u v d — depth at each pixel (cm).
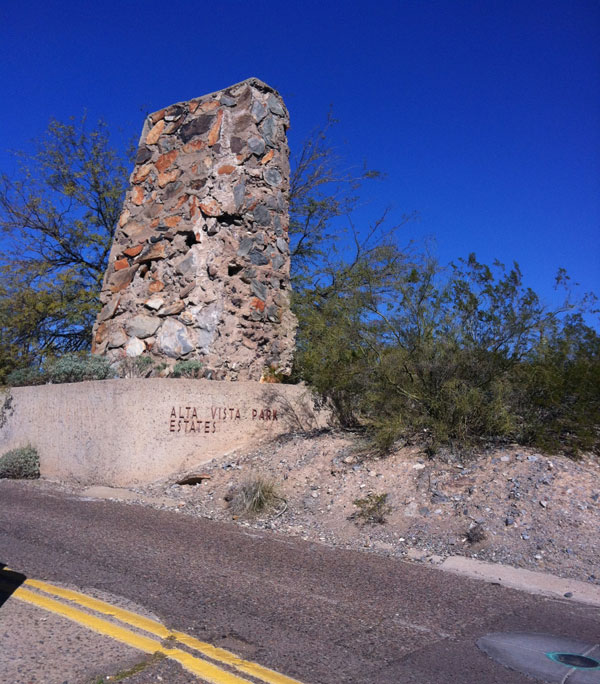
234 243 1505
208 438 1289
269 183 1597
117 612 548
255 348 1493
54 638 488
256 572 695
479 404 1044
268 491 1020
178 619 540
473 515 860
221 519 984
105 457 1253
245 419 1341
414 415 1108
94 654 462
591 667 478
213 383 1306
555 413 1044
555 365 1032
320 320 1270
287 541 855
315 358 1249
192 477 1173
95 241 2391
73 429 1336
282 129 1656
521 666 475
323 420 1405
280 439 1299
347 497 979
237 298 1480
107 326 1596
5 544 773
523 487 894
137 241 1598
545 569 736
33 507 1028
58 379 1457
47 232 2433
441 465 1001
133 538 827
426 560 778
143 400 1238
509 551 778
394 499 938
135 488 1197
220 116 1558
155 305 1520
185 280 1484
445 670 464
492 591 668
